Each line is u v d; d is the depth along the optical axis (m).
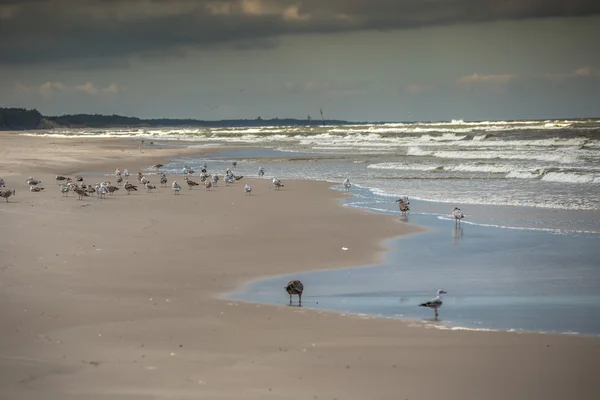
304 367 23.97
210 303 32.84
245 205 70.12
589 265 41.47
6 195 68.56
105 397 21.00
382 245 48.62
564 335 27.97
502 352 25.73
